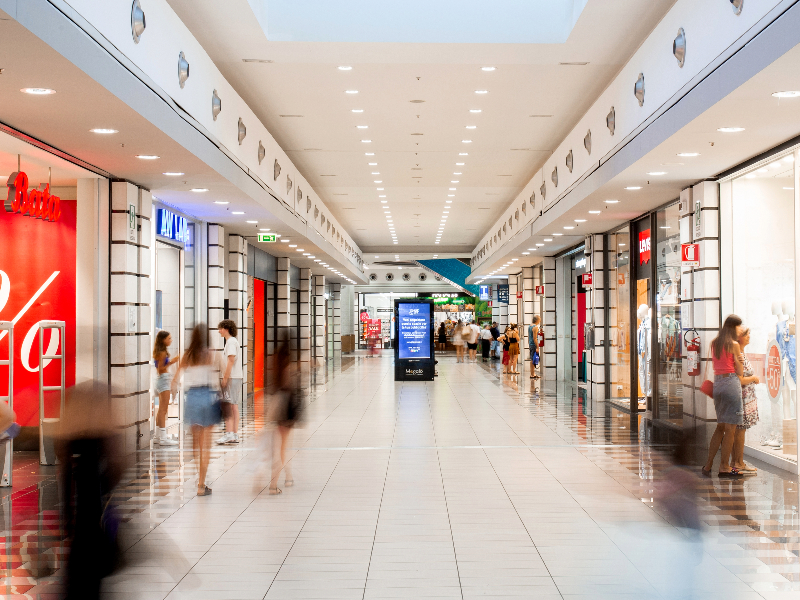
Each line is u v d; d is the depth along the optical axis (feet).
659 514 20.43
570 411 45.39
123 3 19.31
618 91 29.81
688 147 25.38
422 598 14.19
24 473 26.45
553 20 29.09
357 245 109.50
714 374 25.22
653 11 26.27
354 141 45.19
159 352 33.04
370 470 26.96
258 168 36.81
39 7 14.67
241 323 50.37
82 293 29.43
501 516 20.35
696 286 31.60
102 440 12.14
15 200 24.84
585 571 15.71
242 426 38.99
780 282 26.25
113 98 18.94
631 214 41.68
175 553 17.11
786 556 16.62
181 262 40.86
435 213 76.54
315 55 30.27
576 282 67.21
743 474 25.12
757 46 17.60
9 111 20.27
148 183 30.96
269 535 18.60
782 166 25.73
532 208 53.31
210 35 28.25
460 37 28.78
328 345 120.57
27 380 30.91
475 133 43.11
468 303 155.43
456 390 60.44
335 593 14.48
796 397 25.04
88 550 11.94
